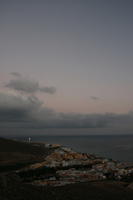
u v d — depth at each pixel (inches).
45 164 3649.1
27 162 3627.0
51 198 1279.5
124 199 1589.6
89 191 1696.6
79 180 2623.0
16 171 2827.3
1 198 1015.6
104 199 1530.5
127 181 2667.3
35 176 2760.8
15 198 1080.2
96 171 3351.4
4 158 3631.9
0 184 1280.8
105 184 2063.2
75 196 1493.6
